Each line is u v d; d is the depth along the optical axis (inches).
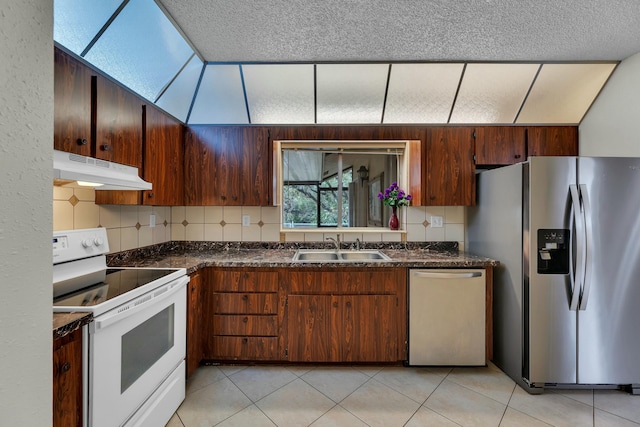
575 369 71.6
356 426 61.4
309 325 84.1
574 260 70.3
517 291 76.9
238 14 64.3
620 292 70.8
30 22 17.7
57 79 49.4
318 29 70.1
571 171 71.1
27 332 17.4
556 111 95.6
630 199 70.6
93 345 42.4
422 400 69.8
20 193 17.1
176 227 108.4
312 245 108.7
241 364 86.0
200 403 68.4
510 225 79.9
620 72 84.3
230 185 97.0
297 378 79.0
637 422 62.2
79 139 53.6
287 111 97.3
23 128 17.3
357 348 84.0
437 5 61.8
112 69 63.6
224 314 84.6
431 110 97.3
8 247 16.4
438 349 83.2
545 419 63.2
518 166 76.5
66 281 59.4
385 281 84.4
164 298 58.5
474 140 96.9
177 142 91.7
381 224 114.9
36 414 17.8
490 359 87.2
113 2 55.9
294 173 114.0
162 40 69.8
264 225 109.0
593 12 63.5
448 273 82.8
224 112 96.4
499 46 77.2
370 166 114.5
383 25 68.5
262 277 84.6
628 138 82.5
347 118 99.1
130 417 50.4
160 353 59.6
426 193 96.9
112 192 73.5
